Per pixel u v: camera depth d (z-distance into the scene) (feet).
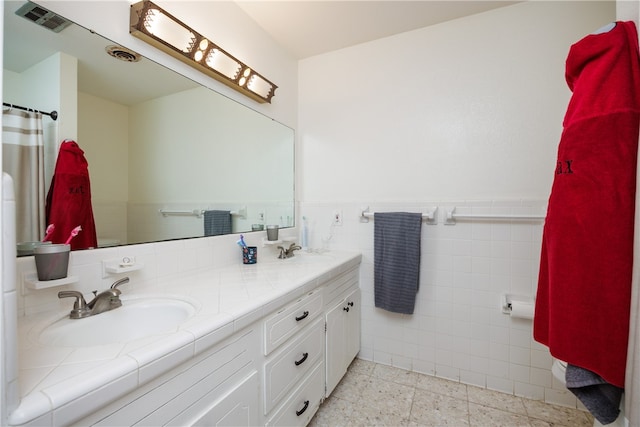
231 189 5.59
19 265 2.77
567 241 2.94
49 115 3.15
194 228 4.85
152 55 4.19
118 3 3.76
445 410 5.23
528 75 5.55
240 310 2.98
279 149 7.00
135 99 3.99
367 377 6.22
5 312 1.50
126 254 3.70
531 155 5.53
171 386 2.30
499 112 5.75
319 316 4.80
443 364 6.20
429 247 6.27
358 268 6.90
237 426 2.95
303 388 4.23
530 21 5.54
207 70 4.92
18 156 2.91
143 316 3.29
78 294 2.93
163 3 4.23
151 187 4.21
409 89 6.50
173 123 4.50
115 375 1.87
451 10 5.80
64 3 3.22
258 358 3.31
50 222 3.14
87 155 3.49
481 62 5.89
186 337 2.36
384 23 6.22
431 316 6.28
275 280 4.21
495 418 5.03
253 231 6.15
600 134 2.75
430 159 6.30
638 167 2.50
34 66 3.02
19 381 1.73
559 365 3.48
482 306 5.88
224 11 5.30
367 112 6.92
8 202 1.57
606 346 2.66
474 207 5.91
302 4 5.60
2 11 1.63
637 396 2.44
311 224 7.51
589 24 5.20
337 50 7.23
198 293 3.57
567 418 5.01
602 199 2.72
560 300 2.97
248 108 6.03
